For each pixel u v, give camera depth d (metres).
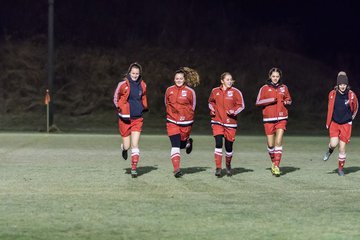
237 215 19.66
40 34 105.38
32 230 17.27
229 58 106.44
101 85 98.62
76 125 87.94
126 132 29.69
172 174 30.81
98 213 19.86
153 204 21.64
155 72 101.31
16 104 93.81
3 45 102.31
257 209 20.78
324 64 111.06
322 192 24.84
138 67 29.39
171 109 29.45
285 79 104.44
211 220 18.83
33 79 98.31
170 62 103.69
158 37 108.69
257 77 103.31
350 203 22.14
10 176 29.52
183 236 16.64
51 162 36.56
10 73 98.31
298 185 26.98
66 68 100.31
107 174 30.59
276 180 28.75
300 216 19.58
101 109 94.75
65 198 22.88
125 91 29.25
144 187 25.98
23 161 37.09
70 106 94.62
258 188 25.92
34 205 21.30
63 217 19.16
